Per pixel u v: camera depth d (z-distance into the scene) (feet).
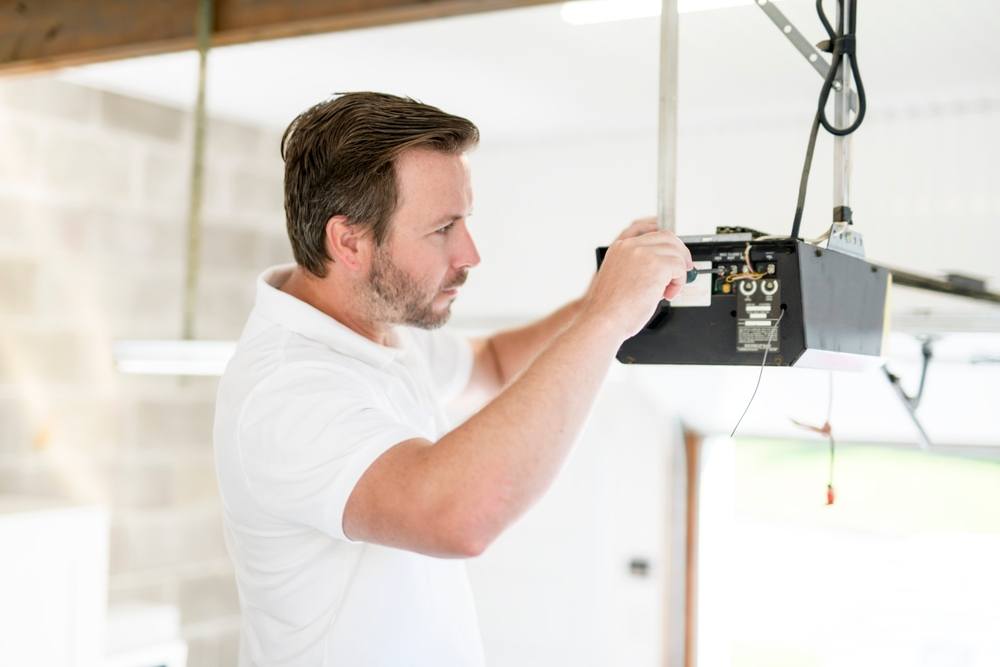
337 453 3.72
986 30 7.82
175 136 12.41
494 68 9.73
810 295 3.69
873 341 4.28
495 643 13.09
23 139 10.80
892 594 11.66
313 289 4.60
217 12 7.14
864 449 11.85
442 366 5.71
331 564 4.16
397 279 4.32
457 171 4.32
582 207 11.99
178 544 12.53
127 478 11.96
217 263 13.01
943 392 9.84
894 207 9.79
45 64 7.85
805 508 12.21
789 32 4.20
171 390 12.44
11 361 10.75
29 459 10.91
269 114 12.75
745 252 3.76
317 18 6.67
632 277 3.67
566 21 8.22
